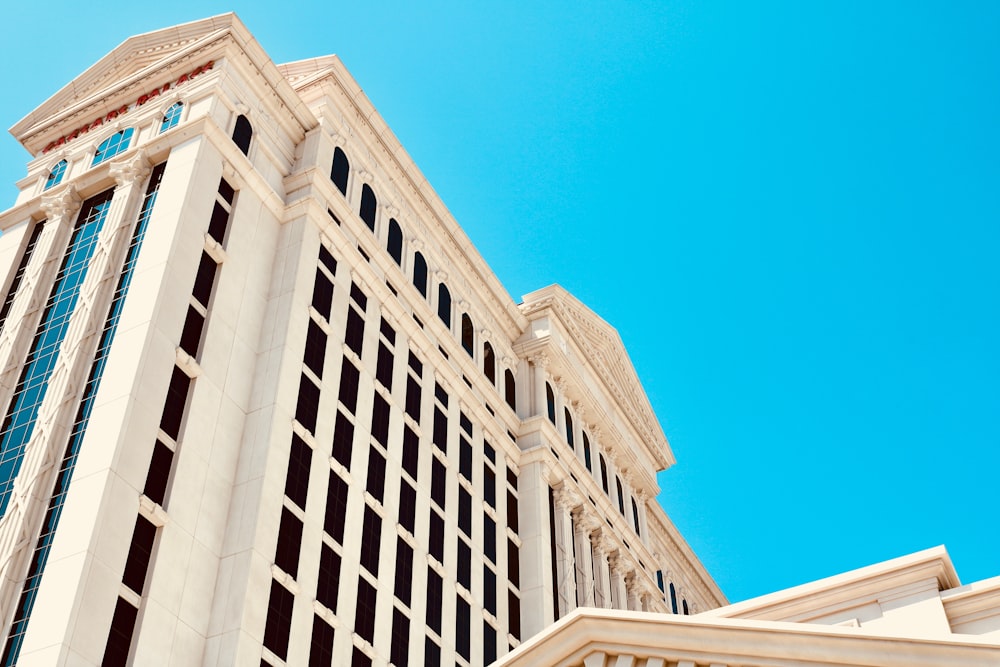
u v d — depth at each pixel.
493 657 56.28
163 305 44.75
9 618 36.66
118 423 40.41
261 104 58.44
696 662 17.94
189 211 48.59
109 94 59.91
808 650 17.06
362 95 65.06
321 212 55.94
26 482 40.47
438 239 69.56
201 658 39.34
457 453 61.19
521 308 78.88
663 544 89.62
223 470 44.28
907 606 21.25
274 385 47.41
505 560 61.88
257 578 41.41
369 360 56.00
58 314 48.84
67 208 54.28
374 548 49.66
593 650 18.92
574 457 72.94
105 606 36.41
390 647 47.69
